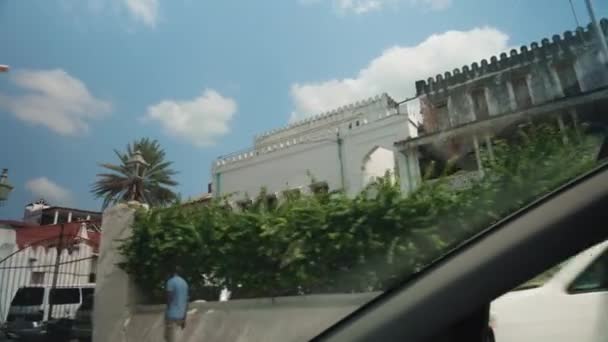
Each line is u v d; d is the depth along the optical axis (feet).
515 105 57.41
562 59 55.11
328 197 22.53
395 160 54.80
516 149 19.94
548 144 18.89
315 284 21.49
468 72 62.49
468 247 3.84
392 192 20.49
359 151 62.80
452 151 51.42
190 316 24.22
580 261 4.90
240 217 24.13
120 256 28.60
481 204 18.61
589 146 18.08
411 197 20.29
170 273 25.80
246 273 22.91
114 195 94.84
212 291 25.52
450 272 3.70
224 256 23.71
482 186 19.36
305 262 20.99
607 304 4.89
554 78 55.31
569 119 45.09
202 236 24.73
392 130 60.29
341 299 19.42
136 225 28.19
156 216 27.35
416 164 52.95
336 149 65.16
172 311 23.48
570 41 55.06
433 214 19.34
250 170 74.90
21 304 42.93
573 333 4.73
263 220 22.99
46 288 44.86
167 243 25.27
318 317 20.06
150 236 26.89
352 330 3.84
